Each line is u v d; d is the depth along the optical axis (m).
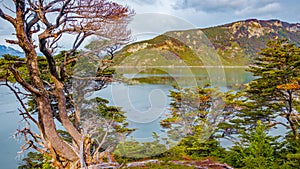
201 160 8.02
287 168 5.98
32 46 5.50
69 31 5.51
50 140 5.27
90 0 5.28
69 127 5.88
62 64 6.27
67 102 7.41
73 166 4.89
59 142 5.33
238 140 10.24
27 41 5.36
